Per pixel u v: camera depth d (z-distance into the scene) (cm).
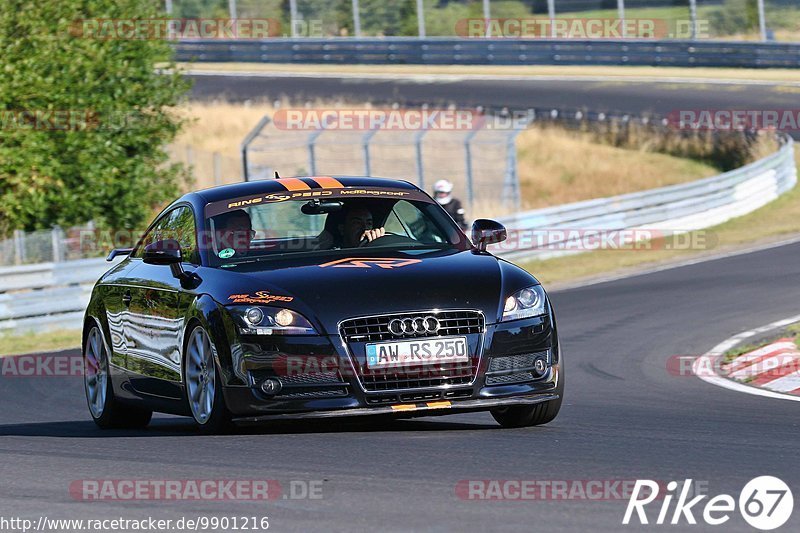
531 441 2264
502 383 2358
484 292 2381
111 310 2952
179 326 2530
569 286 6575
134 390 2827
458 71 16000
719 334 4428
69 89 7362
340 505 1708
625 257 7712
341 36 17050
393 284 2356
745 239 8206
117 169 7456
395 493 1773
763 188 10050
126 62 7644
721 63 15062
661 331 4612
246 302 2341
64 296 6034
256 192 2759
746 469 1920
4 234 7344
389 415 2294
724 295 5572
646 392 3272
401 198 2781
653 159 12800
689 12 15788
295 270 2438
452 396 2314
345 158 11212
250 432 2461
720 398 3088
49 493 1898
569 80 15250
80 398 3728
